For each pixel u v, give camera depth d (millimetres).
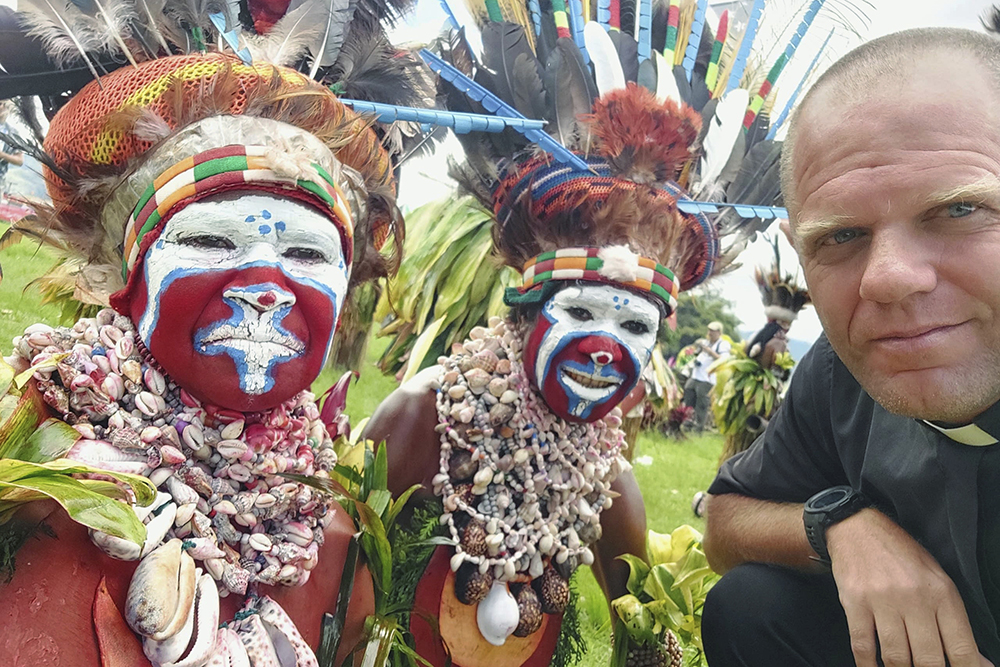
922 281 1241
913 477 1558
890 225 1274
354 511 1562
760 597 1859
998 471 1447
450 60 1983
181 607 1118
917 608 1470
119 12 1429
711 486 2041
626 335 1773
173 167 1278
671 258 1857
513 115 1923
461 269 2814
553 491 1819
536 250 1866
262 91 1392
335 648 1418
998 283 1249
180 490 1235
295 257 1316
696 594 2074
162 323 1257
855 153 1294
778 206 2105
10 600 1076
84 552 1152
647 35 2104
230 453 1285
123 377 1260
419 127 1833
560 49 2018
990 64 1302
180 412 1296
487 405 1805
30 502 1144
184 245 1266
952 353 1284
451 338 2834
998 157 1248
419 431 1816
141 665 1126
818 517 1660
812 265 1401
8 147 1345
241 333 1261
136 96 1349
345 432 1763
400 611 1694
